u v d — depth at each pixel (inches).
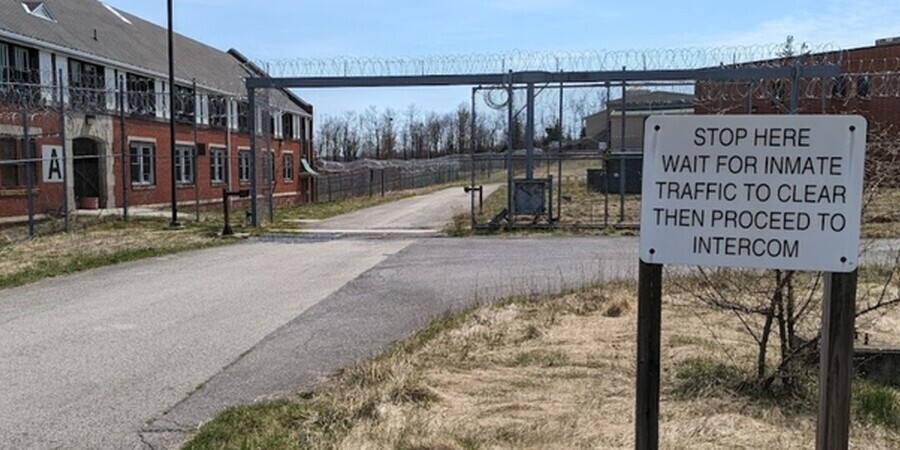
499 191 1477.6
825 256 107.4
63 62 884.0
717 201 111.1
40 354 231.9
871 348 183.3
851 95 610.5
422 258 460.4
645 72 565.0
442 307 299.4
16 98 754.2
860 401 161.3
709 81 586.6
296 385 196.9
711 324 237.6
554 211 765.3
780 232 108.9
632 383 182.5
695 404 163.9
